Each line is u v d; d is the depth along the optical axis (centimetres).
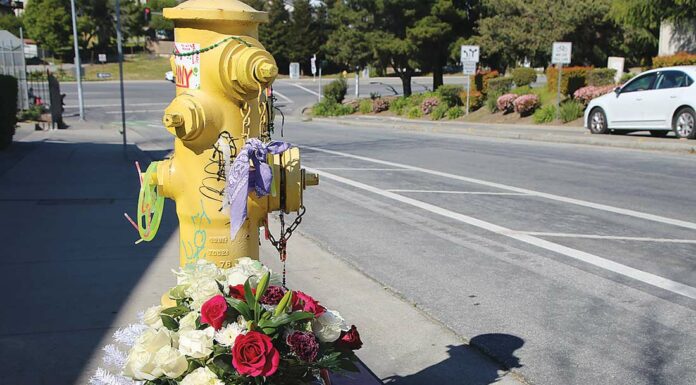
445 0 3609
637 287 633
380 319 552
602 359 479
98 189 1137
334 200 1080
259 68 345
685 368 464
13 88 1769
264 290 294
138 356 277
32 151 1723
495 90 2964
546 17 3106
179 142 372
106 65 7744
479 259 730
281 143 343
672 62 2322
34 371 443
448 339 513
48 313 547
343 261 722
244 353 267
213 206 369
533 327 537
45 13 7906
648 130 1845
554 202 1033
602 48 3203
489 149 1783
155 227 396
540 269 691
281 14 7681
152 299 582
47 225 862
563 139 1906
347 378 400
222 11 350
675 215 933
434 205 1027
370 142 2067
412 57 3781
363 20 3894
